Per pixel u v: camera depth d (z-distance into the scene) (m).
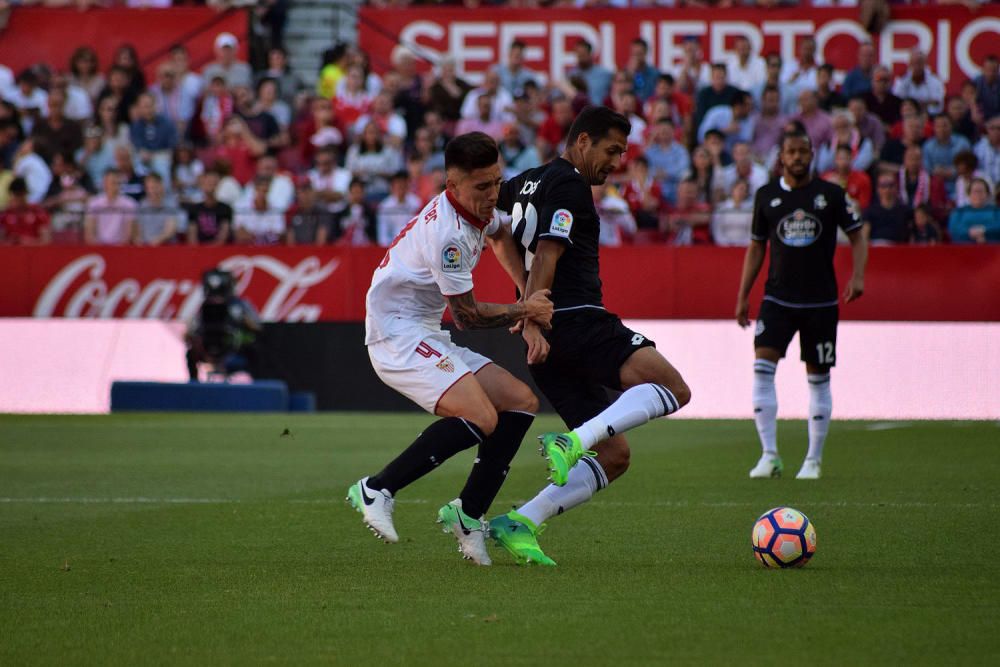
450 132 68.94
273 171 64.81
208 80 71.94
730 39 69.94
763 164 65.06
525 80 69.88
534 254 20.02
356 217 59.84
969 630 14.34
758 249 32.56
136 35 73.50
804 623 14.74
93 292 59.28
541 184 19.88
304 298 58.59
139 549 20.88
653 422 50.59
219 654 13.44
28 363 59.31
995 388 54.47
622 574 18.22
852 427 47.44
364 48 73.00
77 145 69.25
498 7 71.81
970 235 56.06
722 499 27.12
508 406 19.22
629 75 67.62
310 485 30.53
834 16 69.19
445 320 56.25
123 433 45.06
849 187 59.91
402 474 18.69
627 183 62.09
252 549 20.88
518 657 13.20
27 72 71.31
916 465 34.25
